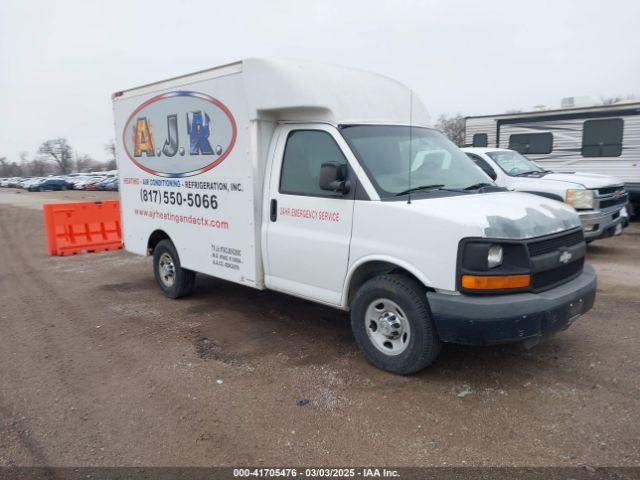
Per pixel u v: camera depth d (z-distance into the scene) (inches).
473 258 147.9
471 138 558.6
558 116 498.9
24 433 145.3
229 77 208.7
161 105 252.4
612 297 251.3
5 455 135.0
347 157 177.0
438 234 152.6
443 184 186.1
